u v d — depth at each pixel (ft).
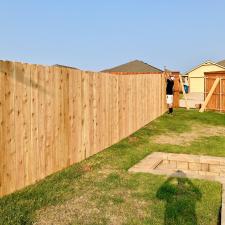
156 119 34.99
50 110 15.14
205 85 46.39
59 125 15.89
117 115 23.39
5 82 12.24
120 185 14.20
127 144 22.88
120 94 23.95
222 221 10.28
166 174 15.66
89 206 11.98
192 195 12.97
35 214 11.17
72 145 17.17
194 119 35.76
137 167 16.90
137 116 28.37
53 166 15.51
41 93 14.42
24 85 13.28
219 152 21.07
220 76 44.68
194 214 11.27
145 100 31.07
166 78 40.47
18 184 13.08
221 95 43.19
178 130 29.27
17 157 12.96
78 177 15.21
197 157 19.26
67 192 13.25
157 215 11.25
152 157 19.11
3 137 12.19
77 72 17.49
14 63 12.69
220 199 12.53
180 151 21.18
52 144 15.37
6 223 10.21
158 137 25.89
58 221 10.76
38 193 12.90
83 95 18.21
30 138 13.74
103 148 20.99
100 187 13.92
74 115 17.29
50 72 15.05
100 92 20.39
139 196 12.96
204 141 24.59
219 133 28.27
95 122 19.74
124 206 12.01
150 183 14.42
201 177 15.19
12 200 12.03
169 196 12.89
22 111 13.20
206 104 42.42
